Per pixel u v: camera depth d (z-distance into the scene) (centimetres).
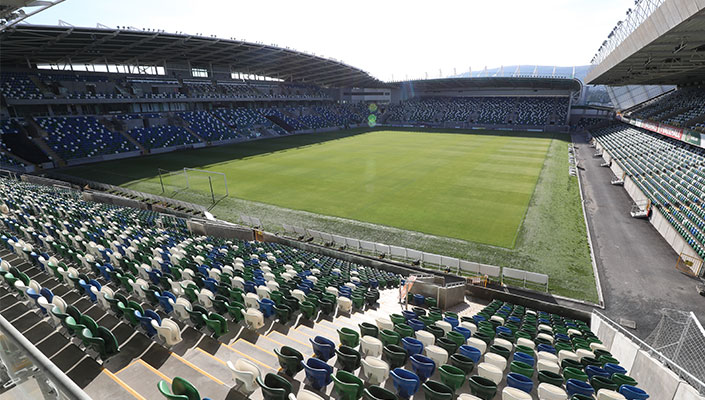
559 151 5247
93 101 5212
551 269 1869
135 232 1909
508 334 1053
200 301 1028
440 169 4116
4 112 4541
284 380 568
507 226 2420
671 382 826
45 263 1148
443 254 2055
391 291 1567
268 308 1020
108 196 2948
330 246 2173
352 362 730
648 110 5438
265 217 2650
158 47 5188
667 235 2159
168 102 6188
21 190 2762
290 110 8588
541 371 798
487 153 5153
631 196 3036
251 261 1611
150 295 999
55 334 734
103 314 898
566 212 2672
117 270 1210
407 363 842
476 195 3095
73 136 4741
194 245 1850
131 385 631
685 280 1745
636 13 2473
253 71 8062
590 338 1188
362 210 2753
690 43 2245
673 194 2603
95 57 5484
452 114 9338
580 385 723
